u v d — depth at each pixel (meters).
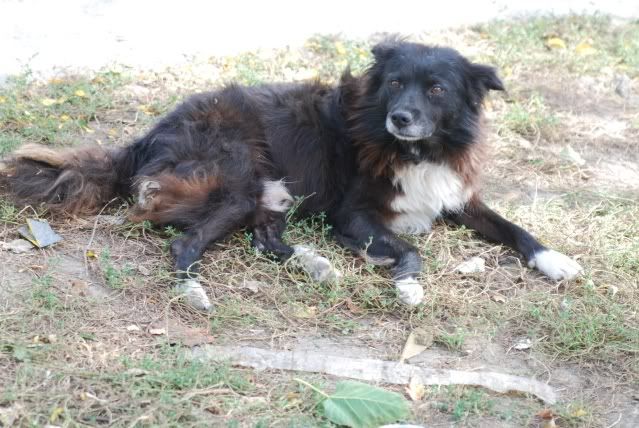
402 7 3.82
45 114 3.00
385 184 2.67
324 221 2.72
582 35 3.84
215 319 2.38
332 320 2.43
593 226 2.80
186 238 2.52
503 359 2.39
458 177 2.71
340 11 3.74
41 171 2.61
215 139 2.62
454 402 2.26
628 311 2.54
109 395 2.17
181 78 3.27
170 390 2.19
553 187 2.99
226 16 3.62
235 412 2.18
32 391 2.16
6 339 2.24
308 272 2.54
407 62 2.61
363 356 2.36
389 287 2.55
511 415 2.24
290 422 2.16
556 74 3.55
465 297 2.54
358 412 2.18
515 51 3.65
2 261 2.46
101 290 2.42
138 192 2.60
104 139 2.94
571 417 2.25
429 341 2.40
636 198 2.95
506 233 2.71
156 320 2.37
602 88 3.52
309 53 3.49
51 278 2.40
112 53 3.34
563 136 3.22
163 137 2.63
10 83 3.12
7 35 3.34
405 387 2.29
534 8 3.98
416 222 2.73
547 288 2.60
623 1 4.14
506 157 3.09
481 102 2.70
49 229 2.54
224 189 2.57
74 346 2.26
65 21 3.47
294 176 2.69
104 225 2.60
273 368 2.29
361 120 2.66
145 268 2.49
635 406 2.30
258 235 2.62
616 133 3.28
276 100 2.72
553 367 2.38
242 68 3.29
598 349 2.43
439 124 2.63
